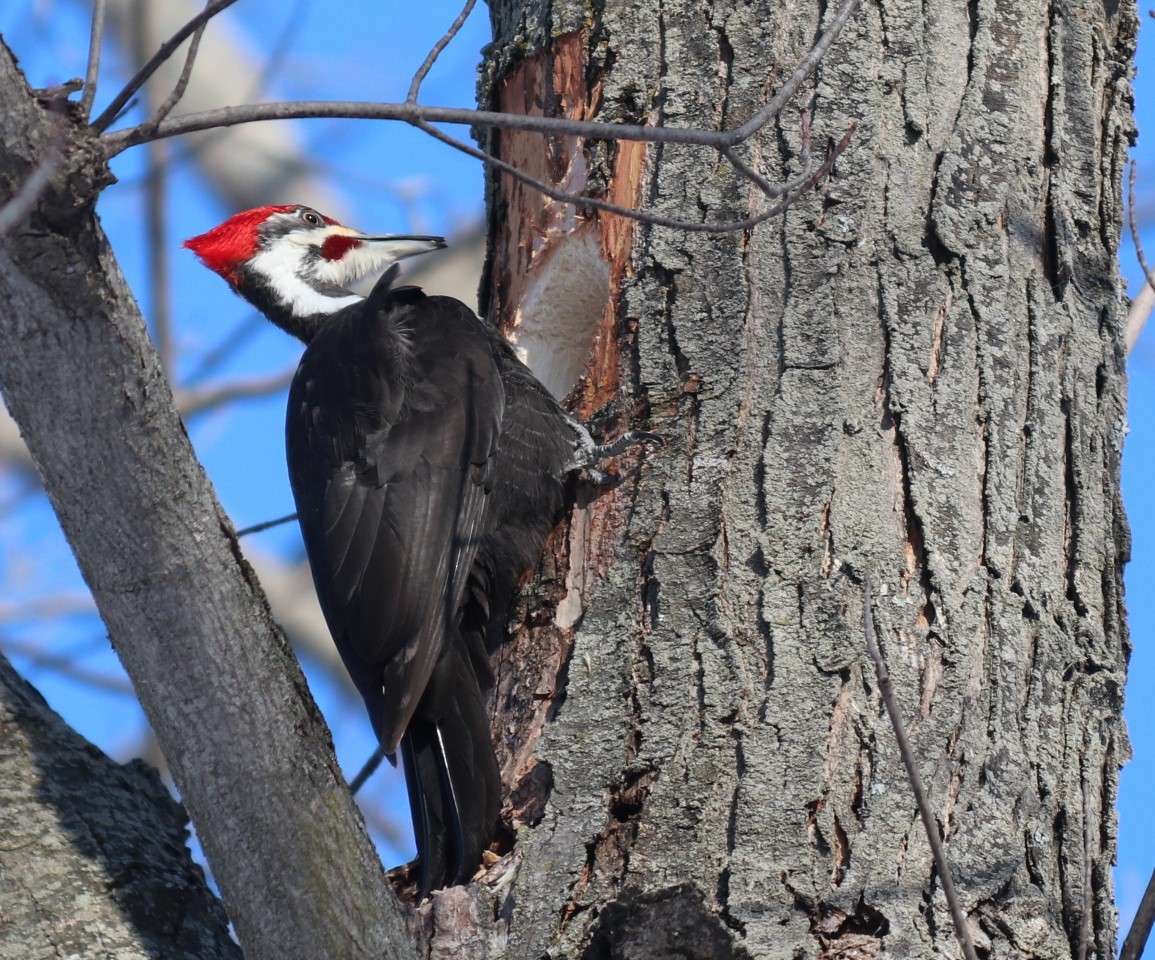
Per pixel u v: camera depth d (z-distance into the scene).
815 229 7.75
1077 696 7.36
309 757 6.03
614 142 8.39
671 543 7.38
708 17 8.30
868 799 6.70
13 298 5.26
